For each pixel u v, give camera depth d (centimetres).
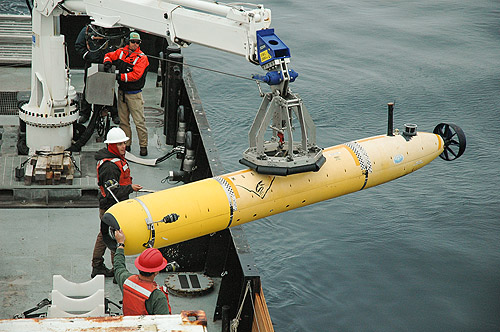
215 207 711
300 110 701
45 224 923
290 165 702
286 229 1609
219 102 2362
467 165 1984
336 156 789
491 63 2936
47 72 1026
